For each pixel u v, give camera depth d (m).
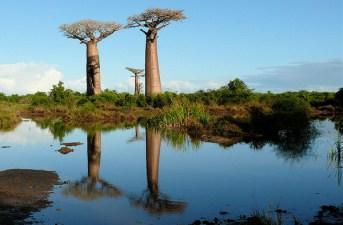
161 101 40.03
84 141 20.11
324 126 24.94
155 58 46.28
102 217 8.64
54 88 43.41
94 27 49.91
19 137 21.50
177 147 17.88
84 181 11.67
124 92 47.06
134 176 12.36
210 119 24.42
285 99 26.33
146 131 24.00
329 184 11.10
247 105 37.22
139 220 8.45
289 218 8.27
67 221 8.36
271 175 12.23
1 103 41.56
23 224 8.10
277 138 20.17
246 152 16.27
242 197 9.96
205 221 8.16
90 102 40.97
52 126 27.80
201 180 11.77
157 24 45.84
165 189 10.81
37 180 11.57
